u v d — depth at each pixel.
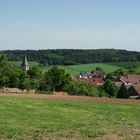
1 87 82.38
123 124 25.83
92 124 25.36
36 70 91.50
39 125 23.84
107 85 111.00
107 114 31.27
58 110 32.47
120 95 101.62
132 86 109.25
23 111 30.61
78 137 20.45
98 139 20.14
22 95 49.75
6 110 30.55
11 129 21.73
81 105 37.09
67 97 47.69
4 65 83.25
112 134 21.69
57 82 92.00
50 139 19.58
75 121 26.47
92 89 95.19
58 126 23.77
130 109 35.25
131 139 20.27
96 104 38.59
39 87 90.31
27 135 20.34
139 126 25.08
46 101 39.75
